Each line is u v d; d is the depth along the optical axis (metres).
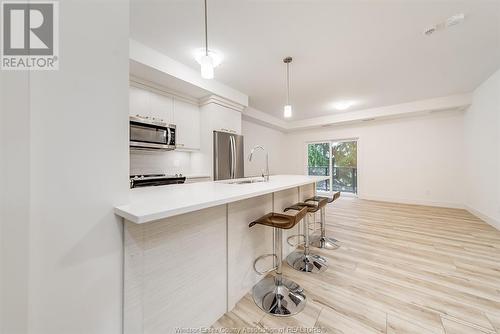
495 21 1.96
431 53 2.54
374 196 5.56
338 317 1.45
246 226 1.78
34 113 0.77
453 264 2.17
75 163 0.87
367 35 2.17
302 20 1.94
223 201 1.20
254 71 3.00
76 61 0.87
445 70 3.03
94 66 0.93
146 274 1.09
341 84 3.52
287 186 1.90
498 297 1.64
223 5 1.75
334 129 6.24
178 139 3.27
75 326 0.88
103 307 0.95
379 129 5.48
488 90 3.35
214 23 1.98
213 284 1.46
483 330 1.32
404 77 3.25
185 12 1.83
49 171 0.81
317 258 2.30
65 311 0.85
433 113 4.75
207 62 1.79
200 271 1.37
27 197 0.77
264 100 4.38
